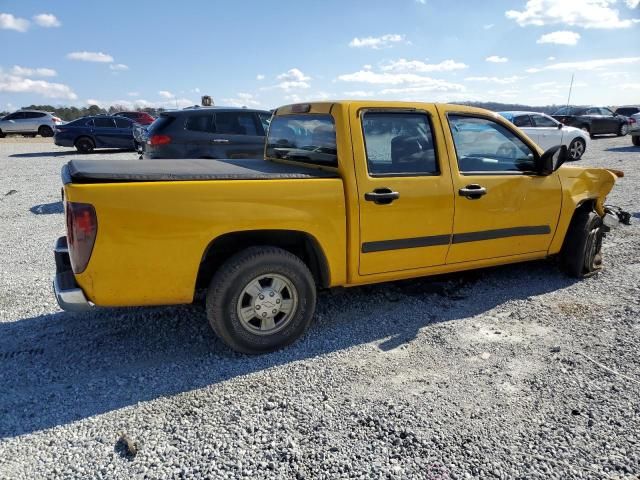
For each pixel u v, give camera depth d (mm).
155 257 3148
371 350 3648
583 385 3127
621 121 25812
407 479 2371
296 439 2662
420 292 4723
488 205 4254
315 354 3604
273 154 4762
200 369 3416
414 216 3902
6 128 30297
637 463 2453
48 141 28062
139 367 3453
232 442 2643
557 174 4723
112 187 3008
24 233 7199
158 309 4406
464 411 2881
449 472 2412
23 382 3254
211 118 9023
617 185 10383
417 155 3967
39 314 4316
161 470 2447
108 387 3193
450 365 3412
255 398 3051
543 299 4527
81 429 2764
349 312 4316
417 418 2820
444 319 4160
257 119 9375
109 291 3131
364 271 3850
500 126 4422
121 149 21562
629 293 4605
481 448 2572
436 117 4055
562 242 4898
